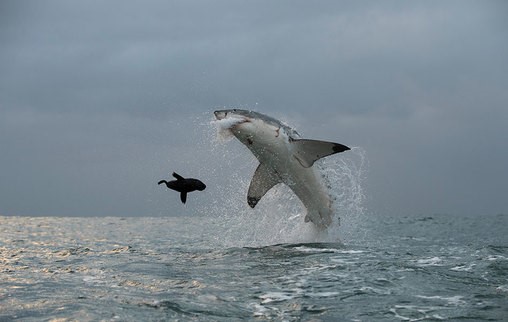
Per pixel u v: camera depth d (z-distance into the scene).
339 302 7.43
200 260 11.20
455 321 6.58
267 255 11.62
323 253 11.82
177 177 8.30
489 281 8.79
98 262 11.21
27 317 6.62
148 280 8.96
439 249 13.98
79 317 6.61
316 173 13.01
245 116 11.73
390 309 7.08
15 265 10.91
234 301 7.46
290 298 7.64
